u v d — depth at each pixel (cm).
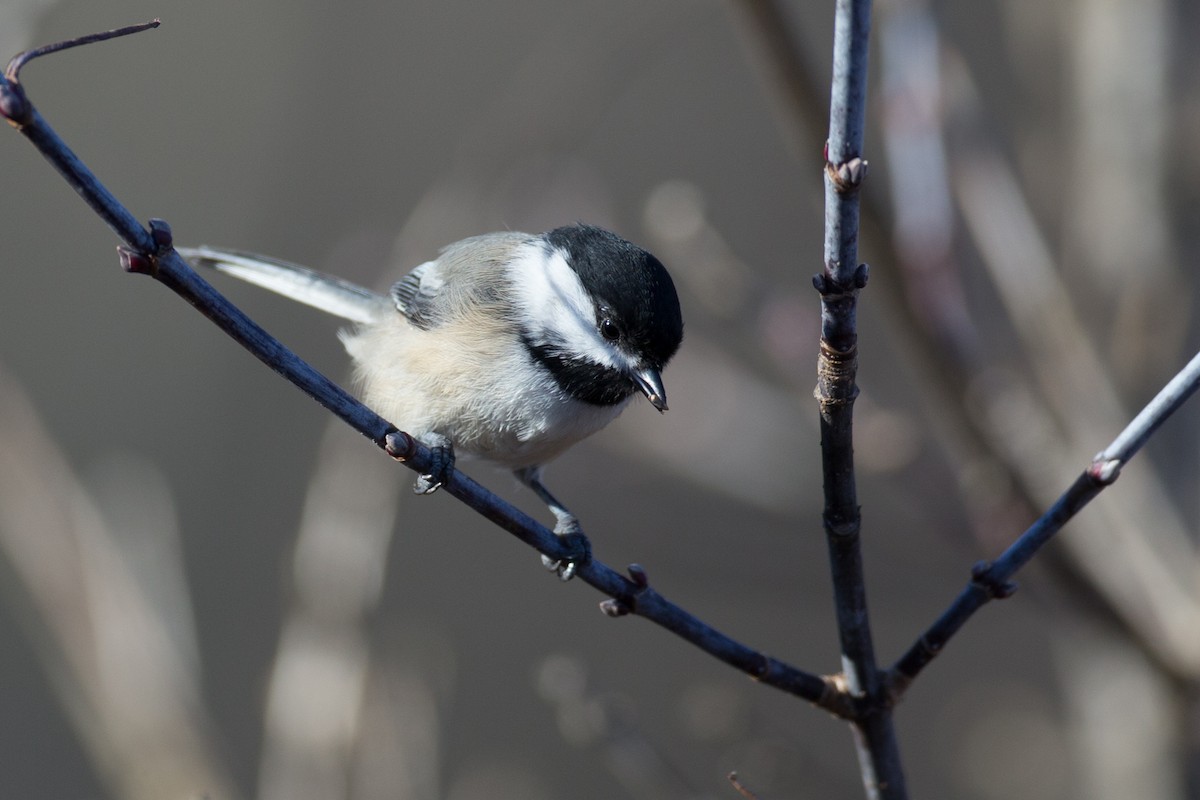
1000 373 908
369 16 1789
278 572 1542
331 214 1728
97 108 1714
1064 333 927
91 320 1653
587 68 1204
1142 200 941
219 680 1467
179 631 934
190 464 1609
